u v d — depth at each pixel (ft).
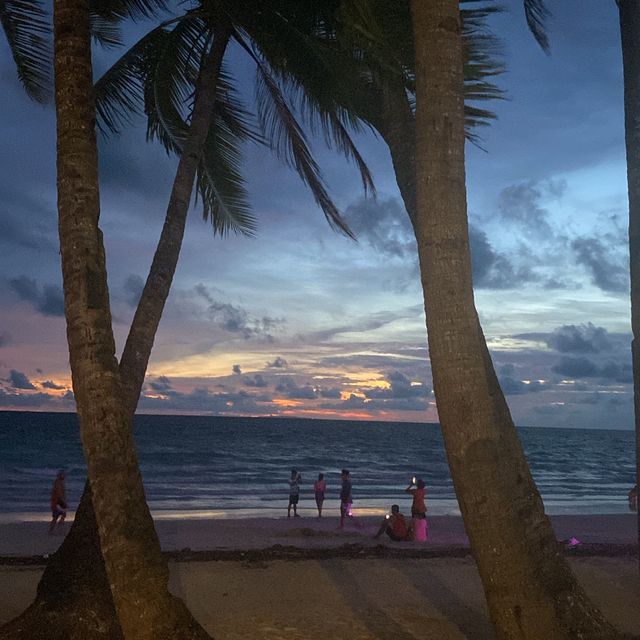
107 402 16.51
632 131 25.11
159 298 26.04
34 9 31.32
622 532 68.49
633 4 25.41
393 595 30.89
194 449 254.27
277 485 140.56
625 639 20.33
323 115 33.17
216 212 40.75
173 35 35.50
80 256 17.22
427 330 17.04
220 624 25.59
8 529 62.18
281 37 30.27
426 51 17.52
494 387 17.49
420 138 17.39
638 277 24.43
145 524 16.26
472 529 16.37
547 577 16.20
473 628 25.94
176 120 37.83
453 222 16.93
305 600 29.48
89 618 21.25
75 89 18.24
